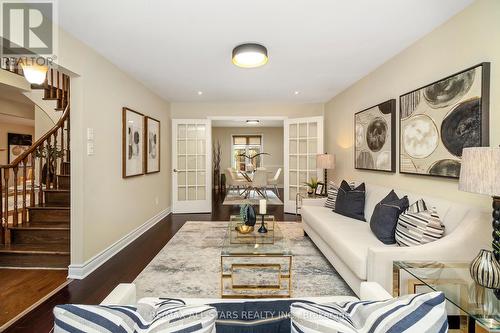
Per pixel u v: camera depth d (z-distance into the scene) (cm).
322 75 369
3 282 243
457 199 212
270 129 1016
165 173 524
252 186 781
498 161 128
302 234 396
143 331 68
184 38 253
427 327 67
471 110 195
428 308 70
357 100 397
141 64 322
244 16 214
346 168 439
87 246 264
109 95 309
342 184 363
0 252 272
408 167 270
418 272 155
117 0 191
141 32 240
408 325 66
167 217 509
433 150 233
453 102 211
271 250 227
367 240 230
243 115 559
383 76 323
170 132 554
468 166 142
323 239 284
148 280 247
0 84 362
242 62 283
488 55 186
